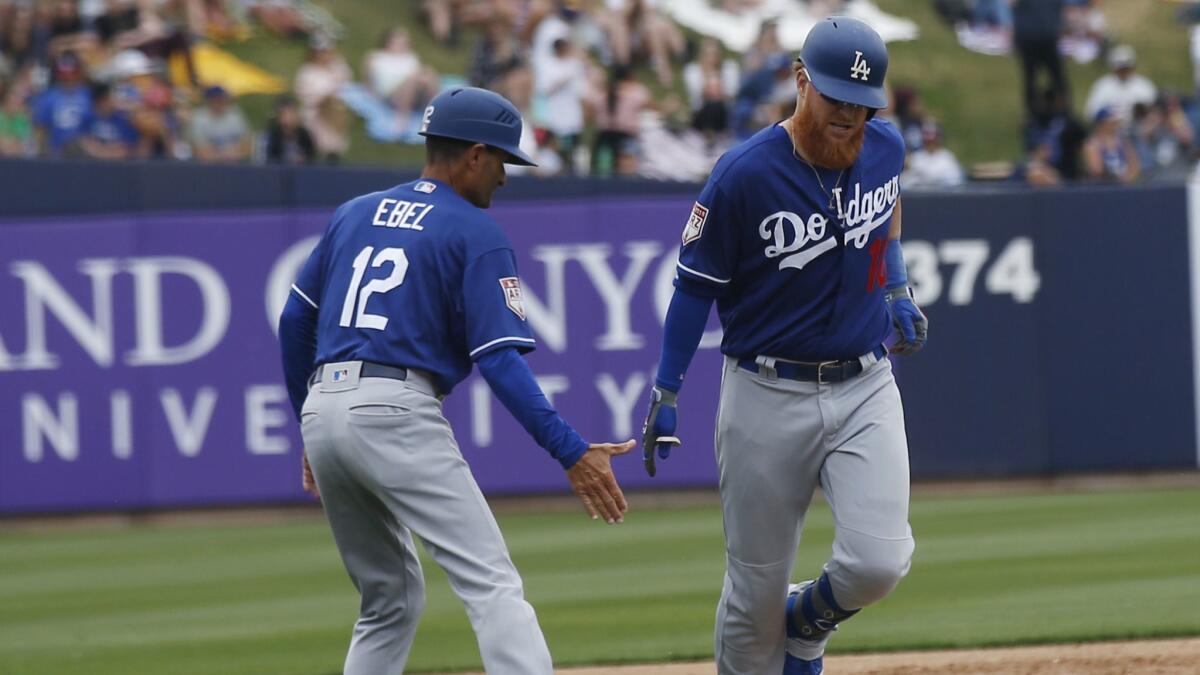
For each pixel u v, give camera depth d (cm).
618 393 3978
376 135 5300
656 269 3969
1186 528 3306
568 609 2695
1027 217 3919
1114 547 3112
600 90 5075
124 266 4000
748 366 1561
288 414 4016
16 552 3697
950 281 3938
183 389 4006
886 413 1555
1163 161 5209
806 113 1469
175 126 4962
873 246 1530
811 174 1490
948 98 6016
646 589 2870
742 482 1580
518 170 4534
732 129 5112
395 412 1458
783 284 1518
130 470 4019
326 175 3997
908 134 5006
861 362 1546
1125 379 3909
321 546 3584
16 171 3994
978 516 3584
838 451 1551
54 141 4853
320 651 2400
